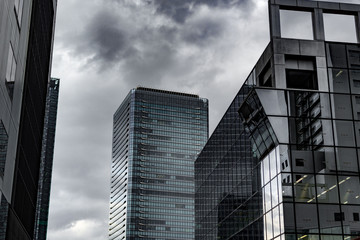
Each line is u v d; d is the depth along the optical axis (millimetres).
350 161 47094
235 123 62906
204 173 78500
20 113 44219
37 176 62688
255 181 53781
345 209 45281
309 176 46312
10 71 38375
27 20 45562
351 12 53344
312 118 48438
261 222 50844
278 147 47344
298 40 51344
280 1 52500
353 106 49312
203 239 75938
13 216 42969
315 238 44250
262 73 53906
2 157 37000
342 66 50750
